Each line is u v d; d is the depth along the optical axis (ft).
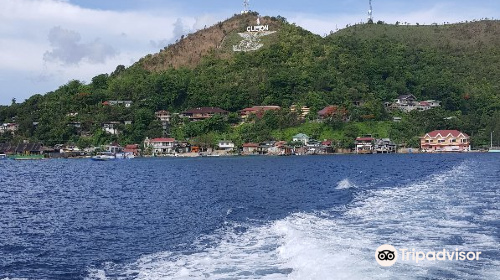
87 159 565.94
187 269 76.23
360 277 61.05
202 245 95.50
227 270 72.69
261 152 567.18
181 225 121.29
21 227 124.88
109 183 256.11
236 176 275.59
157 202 169.78
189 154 571.69
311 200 157.89
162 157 573.33
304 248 79.61
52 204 171.53
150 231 115.55
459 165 321.52
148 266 82.28
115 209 155.22
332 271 63.82
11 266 86.43
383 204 137.28
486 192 160.56
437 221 106.73
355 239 87.81
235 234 103.91
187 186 225.97
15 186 245.86
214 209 146.00
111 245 101.65
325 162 407.44
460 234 92.32
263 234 101.09
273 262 75.10
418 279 61.77
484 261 71.36
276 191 190.39
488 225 101.60
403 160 413.59
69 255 93.71
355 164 368.27
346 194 168.66
